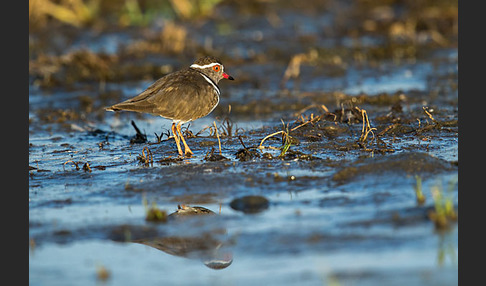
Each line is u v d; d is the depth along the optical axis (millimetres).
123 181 12406
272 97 19219
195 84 14086
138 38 25406
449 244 9195
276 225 10125
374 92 19094
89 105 19062
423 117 16094
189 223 10406
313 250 9219
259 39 25312
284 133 14195
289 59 22969
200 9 27656
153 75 21734
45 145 15445
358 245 9289
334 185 11656
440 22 25594
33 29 25969
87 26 26672
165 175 12539
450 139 14250
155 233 10094
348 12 28469
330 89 19766
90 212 10977
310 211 10578
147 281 8633
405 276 8414
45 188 12242
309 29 26469
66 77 21484
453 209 10203
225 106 18547
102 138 16062
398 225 9820
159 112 13602
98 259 9344
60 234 10109
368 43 24609
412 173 11766
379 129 15211
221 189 11711
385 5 28625
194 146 14531
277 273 8641
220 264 9039
